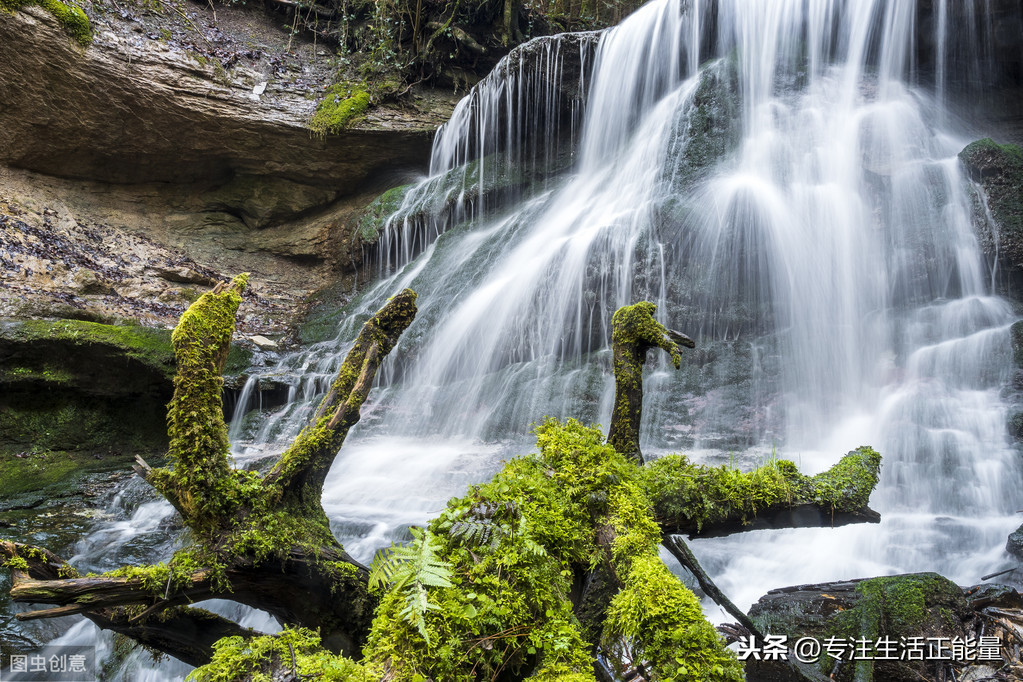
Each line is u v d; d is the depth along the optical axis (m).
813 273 8.05
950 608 3.11
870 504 5.62
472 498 1.86
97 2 10.60
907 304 7.84
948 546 4.72
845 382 7.32
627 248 8.30
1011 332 6.66
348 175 12.53
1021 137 9.41
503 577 1.62
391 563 1.58
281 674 1.71
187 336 2.20
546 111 11.42
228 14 12.55
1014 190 7.78
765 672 2.76
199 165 11.96
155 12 11.38
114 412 8.52
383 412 8.03
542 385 7.51
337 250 12.34
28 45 9.73
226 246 12.32
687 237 8.12
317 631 2.21
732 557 4.40
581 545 1.88
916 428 6.14
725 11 10.32
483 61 12.99
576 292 8.43
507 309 8.90
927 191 8.23
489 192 11.25
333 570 2.14
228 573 2.06
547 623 1.57
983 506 5.46
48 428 8.14
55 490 7.06
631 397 2.57
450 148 12.02
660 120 10.06
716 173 8.88
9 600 4.29
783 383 6.96
